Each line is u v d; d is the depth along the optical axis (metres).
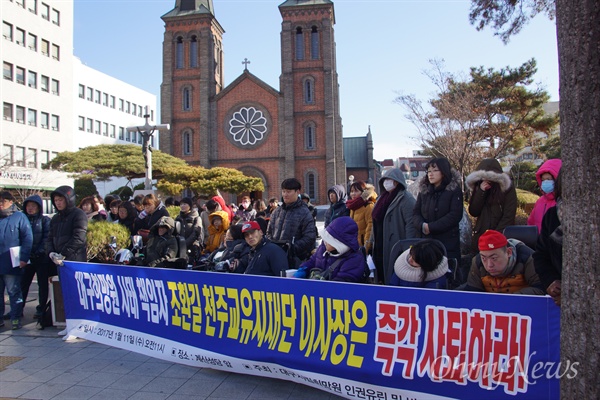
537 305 3.21
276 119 42.34
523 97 20.45
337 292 3.91
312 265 5.06
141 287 5.24
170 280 4.98
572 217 2.46
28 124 40.34
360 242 6.86
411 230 5.55
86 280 5.82
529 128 21.89
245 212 11.58
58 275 6.57
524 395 3.22
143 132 18.23
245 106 42.69
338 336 3.91
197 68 43.41
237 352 4.46
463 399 3.39
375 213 5.91
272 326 4.28
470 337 3.39
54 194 6.51
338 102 42.88
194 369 4.94
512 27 8.52
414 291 3.59
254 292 4.38
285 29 42.22
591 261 2.36
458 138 17.67
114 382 4.61
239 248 6.21
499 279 3.98
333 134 41.31
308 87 42.44
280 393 4.26
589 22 2.37
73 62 50.47
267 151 42.25
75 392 4.38
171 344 4.95
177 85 43.50
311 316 4.05
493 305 3.33
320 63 42.19
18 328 6.69
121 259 6.89
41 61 41.88
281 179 41.81
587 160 2.38
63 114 44.47
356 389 3.79
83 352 5.59
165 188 29.44
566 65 2.48
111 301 5.56
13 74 38.81
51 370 4.98
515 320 3.26
